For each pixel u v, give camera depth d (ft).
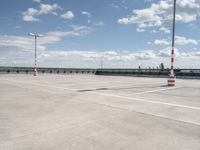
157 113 23.97
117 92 42.93
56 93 40.34
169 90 47.85
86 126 18.94
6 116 22.39
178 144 14.87
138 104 29.48
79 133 17.04
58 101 31.42
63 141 15.29
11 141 15.20
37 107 27.04
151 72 133.59
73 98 34.30
